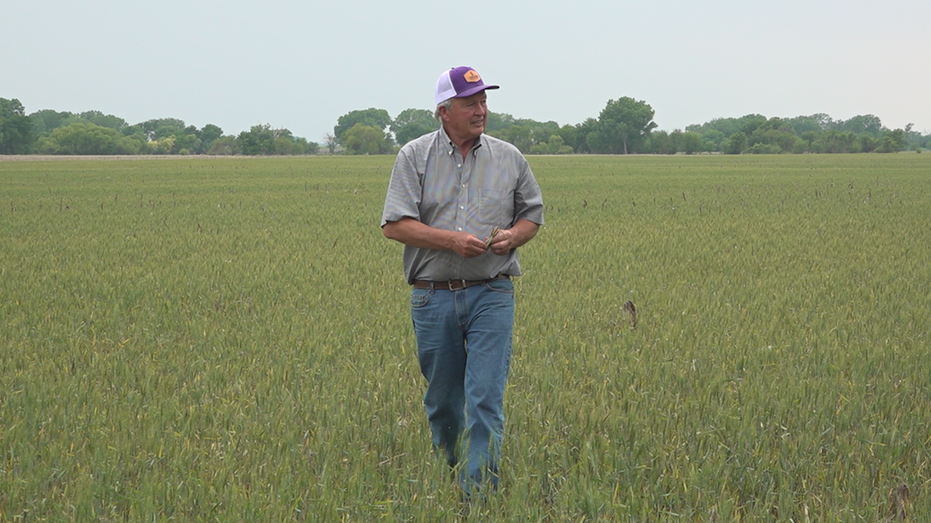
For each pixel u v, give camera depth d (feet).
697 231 54.19
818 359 21.47
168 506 13.14
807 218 63.26
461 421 15.66
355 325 25.84
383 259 41.34
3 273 36.81
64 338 24.40
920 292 31.71
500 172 14.67
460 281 14.55
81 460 14.84
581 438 15.78
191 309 29.07
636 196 92.07
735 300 30.30
